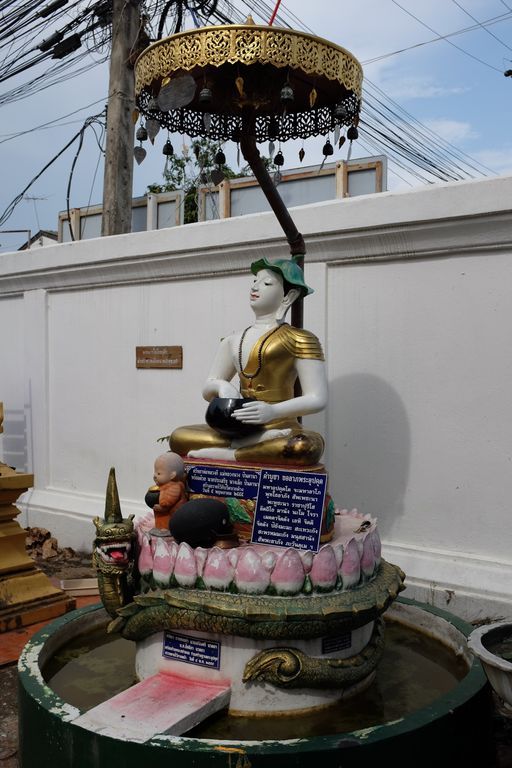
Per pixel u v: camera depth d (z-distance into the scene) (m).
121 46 7.82
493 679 2.56
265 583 2.84
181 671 2.95
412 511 4.43
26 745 2.78
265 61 3.10
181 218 9.09
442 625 3.61
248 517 3.17
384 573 3.27
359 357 4.64
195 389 5.56
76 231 10.77
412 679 3.27
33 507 6.54
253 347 3.47
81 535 6.12
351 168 7.25
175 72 3.31
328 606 2.81
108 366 6.16
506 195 3.97
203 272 5.44
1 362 7.11
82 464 6.38
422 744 2.49
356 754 2.37
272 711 2.85
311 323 4.79
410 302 4.45
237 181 8.09
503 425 4.13
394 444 4.50
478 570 4.12
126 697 2.76
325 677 2.86
